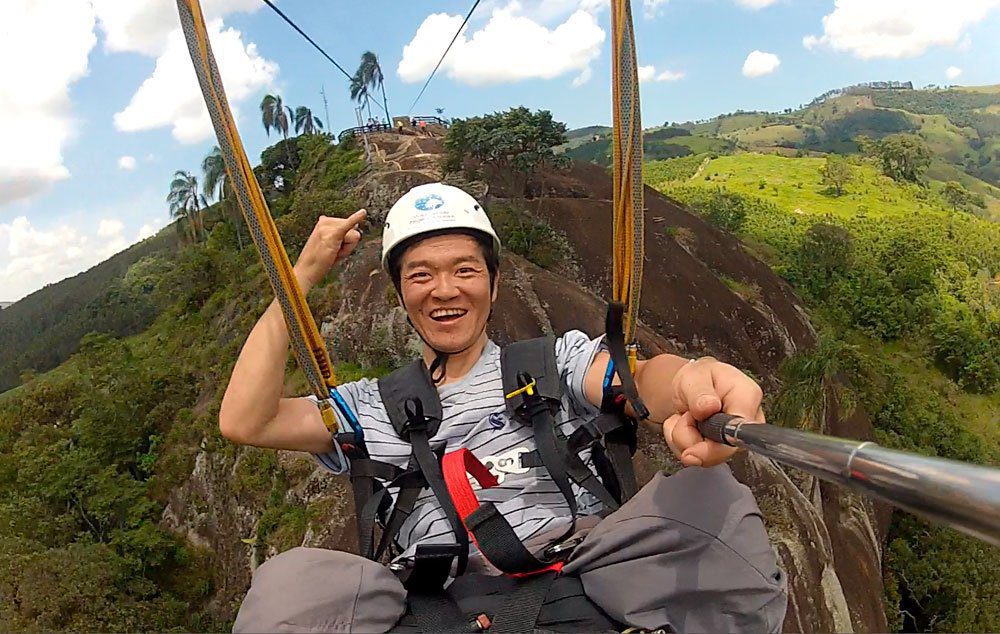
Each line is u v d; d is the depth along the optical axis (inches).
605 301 1210.0
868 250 2506.2
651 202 1801.2
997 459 1621.6
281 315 126.0
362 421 128.3
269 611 93.8
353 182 1920.5
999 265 2994.6
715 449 79.9
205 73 111.3
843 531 1138.0
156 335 2142.0
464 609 106.2
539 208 1446.9
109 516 1289.4
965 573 1248.2
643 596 96.3
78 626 994.7
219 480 1232.2
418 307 131.0
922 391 1763.0
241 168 113.3
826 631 842.2
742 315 1422.2
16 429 1721.2
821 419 1158.3
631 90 107.7
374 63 2241.6
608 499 114.7
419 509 122.6
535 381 123.8
